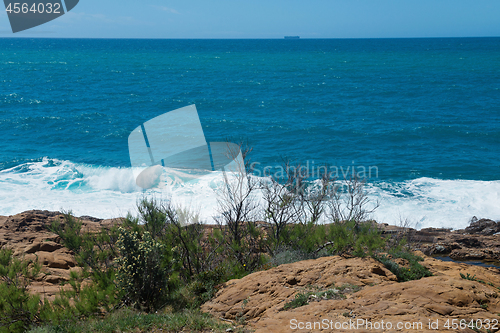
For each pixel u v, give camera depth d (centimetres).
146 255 623
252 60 13575
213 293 638
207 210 1293
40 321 553
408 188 2019
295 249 786
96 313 571
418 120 4141
